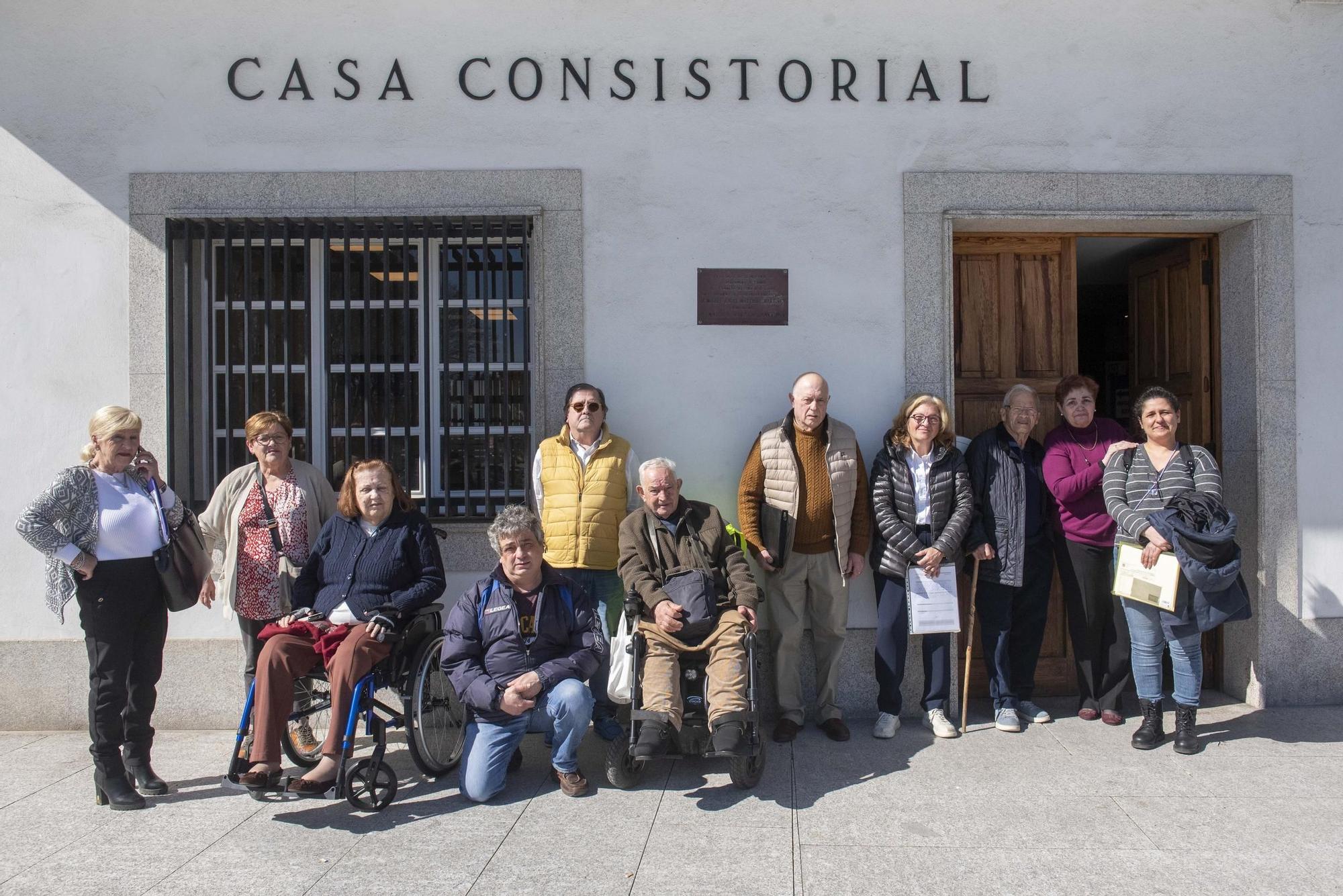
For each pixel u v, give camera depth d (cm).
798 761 423
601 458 451
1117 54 492
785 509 452
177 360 491
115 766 378
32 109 480
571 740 379
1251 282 497
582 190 486
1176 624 424
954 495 457
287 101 485
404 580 407
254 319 497
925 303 488
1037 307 528
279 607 425
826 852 330
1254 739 444
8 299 479
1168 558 418
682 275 487
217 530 433
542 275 487
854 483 457
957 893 301
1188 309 543
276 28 484
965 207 489
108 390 480
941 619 448
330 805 379
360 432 499
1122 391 709
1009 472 468
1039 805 369
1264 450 491
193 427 484
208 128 484
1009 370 529
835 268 488
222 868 323
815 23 488
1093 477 464
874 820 357
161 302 480
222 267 502
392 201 486
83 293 480
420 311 492
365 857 330
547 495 452
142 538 381
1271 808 364
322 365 495
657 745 360
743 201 488
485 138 487
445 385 484
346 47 485
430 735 416
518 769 422
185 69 483
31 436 479
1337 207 496
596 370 487
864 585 489
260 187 484
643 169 488
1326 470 494
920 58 490
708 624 393
